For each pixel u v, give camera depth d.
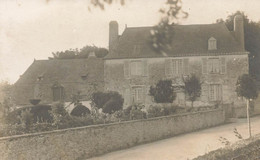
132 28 35.59
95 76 35.50
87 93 33.34
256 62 39.88
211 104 32.03
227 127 22.20
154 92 29.50
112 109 25.08
